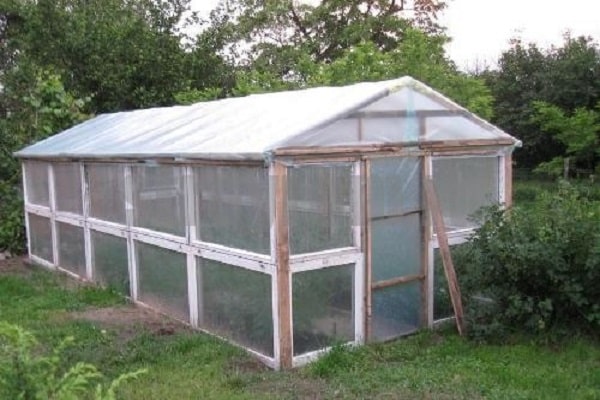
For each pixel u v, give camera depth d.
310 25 27.11
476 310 6.59
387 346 6.33
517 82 22.53
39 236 10.91
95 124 10.96
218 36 17.17
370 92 6.39
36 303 8.12
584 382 5.31
